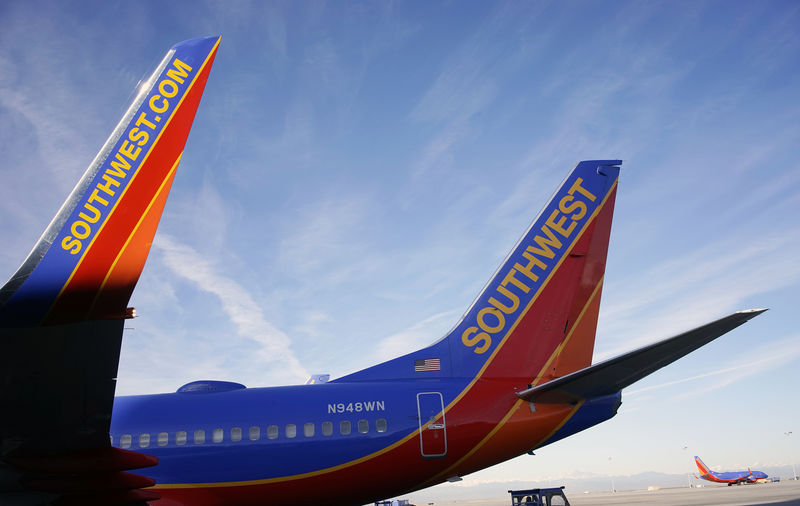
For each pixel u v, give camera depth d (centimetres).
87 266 693
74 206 709
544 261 1642
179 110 752
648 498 4962
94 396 825
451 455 1394
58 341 737
